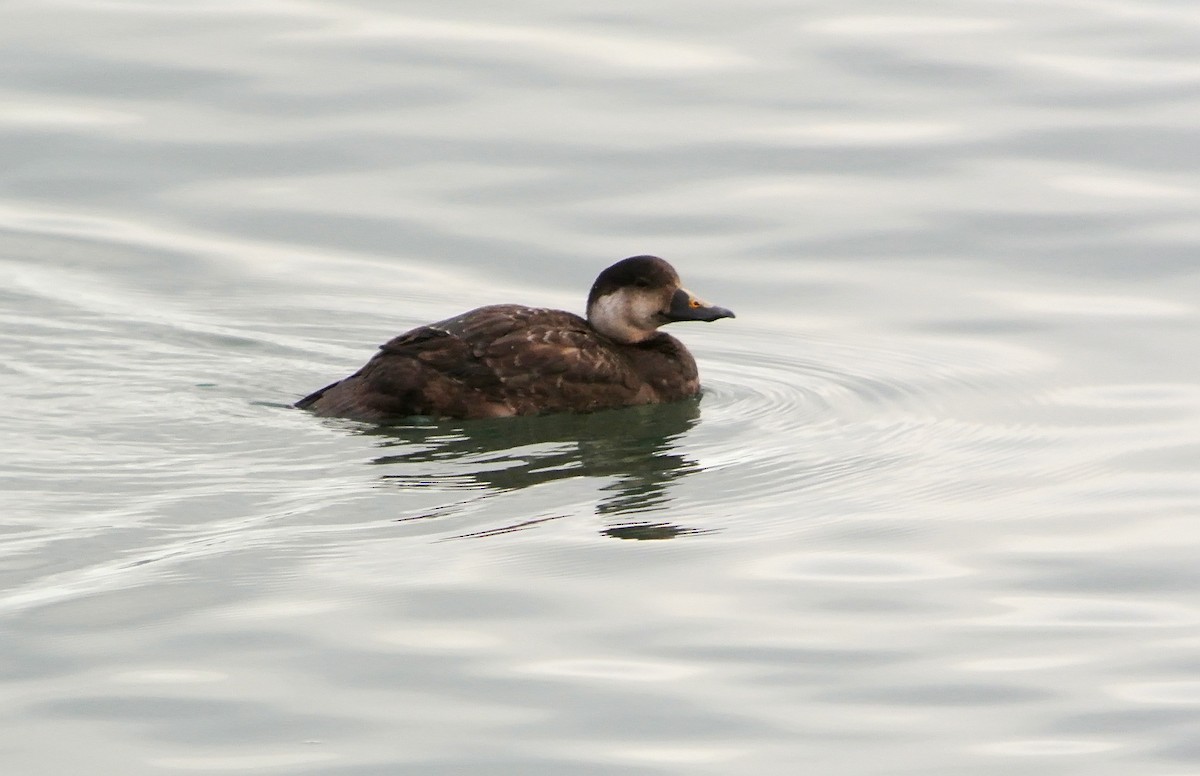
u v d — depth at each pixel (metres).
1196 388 16.33
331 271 18.81
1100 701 10.50
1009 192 20.05
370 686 10.54
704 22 23.45
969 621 11.58
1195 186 20.03
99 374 16.11
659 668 10.84
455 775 9.62
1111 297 18.28
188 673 10.65
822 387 16.67
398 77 22.00
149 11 23.45
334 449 14.45
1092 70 22.19
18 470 13.74
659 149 20.80
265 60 22.30
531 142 20.92
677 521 13.30
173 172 20.47
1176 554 12.68
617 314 16.67
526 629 11.32
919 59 22.42
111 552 12.34
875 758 9.85
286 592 11.77
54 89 21.78
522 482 13.98
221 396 15.66
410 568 12.20
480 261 19.03
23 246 19.05
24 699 10.32
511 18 23.48
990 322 17.91
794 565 12.46
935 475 14.41
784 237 19.39
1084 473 14.40
